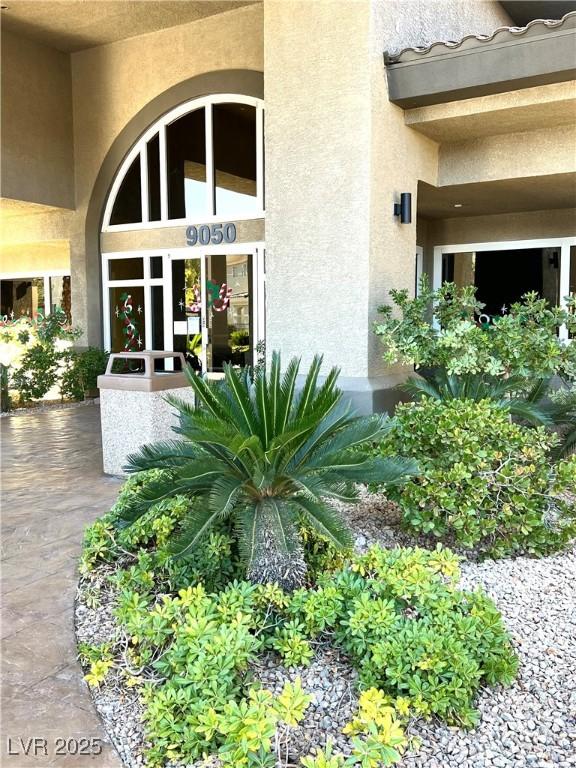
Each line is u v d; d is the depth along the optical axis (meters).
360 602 2.91
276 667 2.95
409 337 6.33
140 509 3.33
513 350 5.51
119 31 11.76
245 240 11.32
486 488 3.99
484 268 11.43
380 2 6.94
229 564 3.46
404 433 4.26
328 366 7.32
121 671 2.92
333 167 7.12
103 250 13.19
